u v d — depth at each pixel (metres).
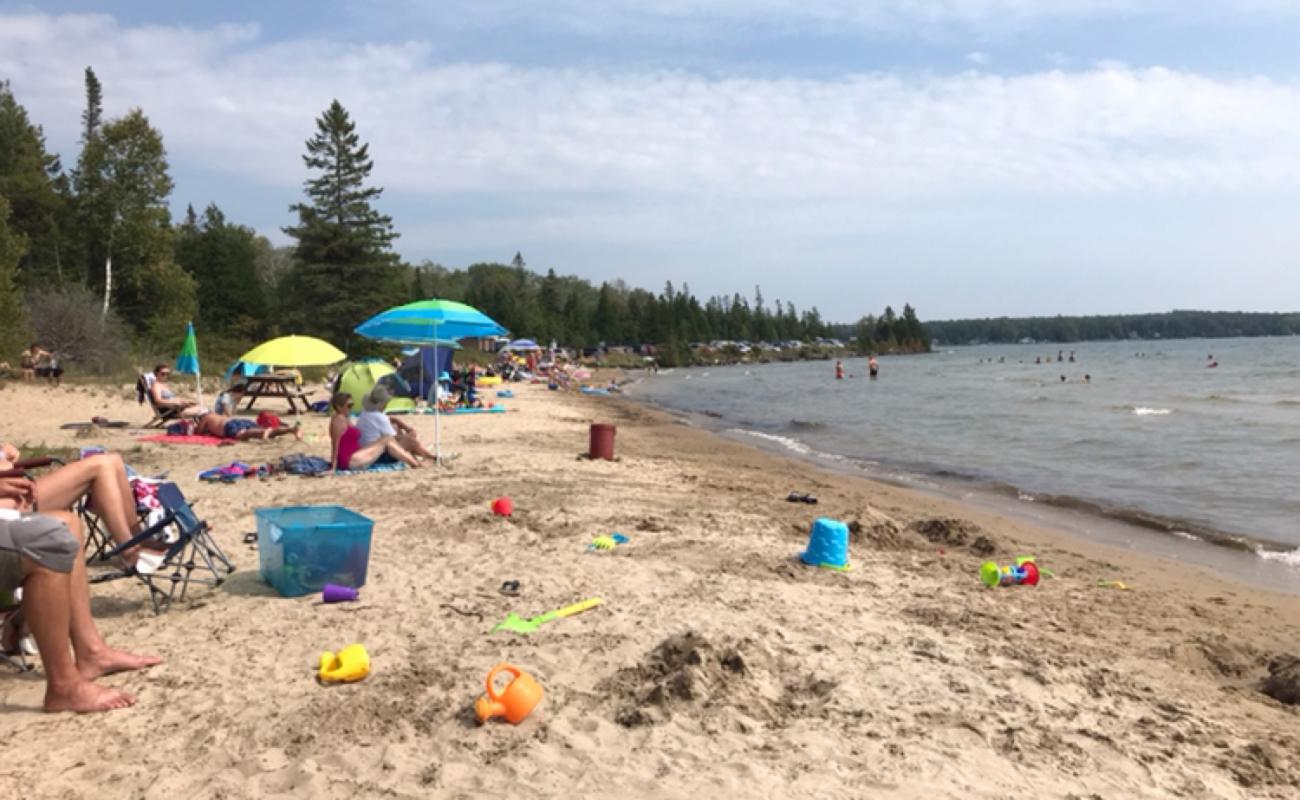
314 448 14.50
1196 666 5.72
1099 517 12.57
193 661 5.01
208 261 67.19
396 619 5.80
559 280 153.38
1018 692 4.83
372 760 3.88
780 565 7.54
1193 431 24.00
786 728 4.27
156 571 6.41
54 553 4.22
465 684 4.71
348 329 50.78
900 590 7.05
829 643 5.52
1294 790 3.90
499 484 11.31
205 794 3.58
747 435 24.69
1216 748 4.30
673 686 4.55
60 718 4.25
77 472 5.49
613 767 3.85
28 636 4.85
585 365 93.31
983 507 13.16
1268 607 7.67
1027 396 40.72
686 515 9.90
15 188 46.84
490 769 3.81
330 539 6.33
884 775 3.82
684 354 120.25
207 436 15.59
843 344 195.38
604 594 6.46
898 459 19.22
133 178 46.44
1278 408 31.98
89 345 32.56
